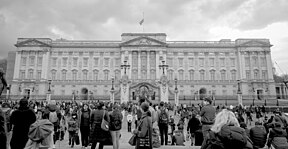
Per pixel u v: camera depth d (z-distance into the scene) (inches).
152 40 3821.4
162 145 575.2
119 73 3816.4
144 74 3764.8
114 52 3878.0
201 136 557.3
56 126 556.4
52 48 3850.9
